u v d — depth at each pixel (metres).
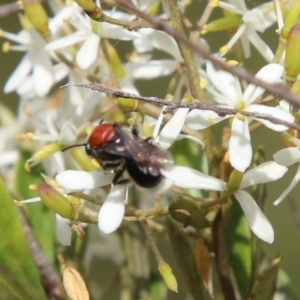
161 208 0.10
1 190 0.11
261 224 0.10
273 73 0.10
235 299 0.11
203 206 0.10
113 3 0.10
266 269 0.11
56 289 0.11
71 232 0.11
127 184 0.10
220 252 0.11
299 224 0.11
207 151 0.11
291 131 0.11
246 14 0.11
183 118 0.10
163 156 0.10
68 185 0.10
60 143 0.11
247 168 0.11
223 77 0.11
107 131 0.10
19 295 0.11
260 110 0.10
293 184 0.10
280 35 0.11
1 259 0.11
